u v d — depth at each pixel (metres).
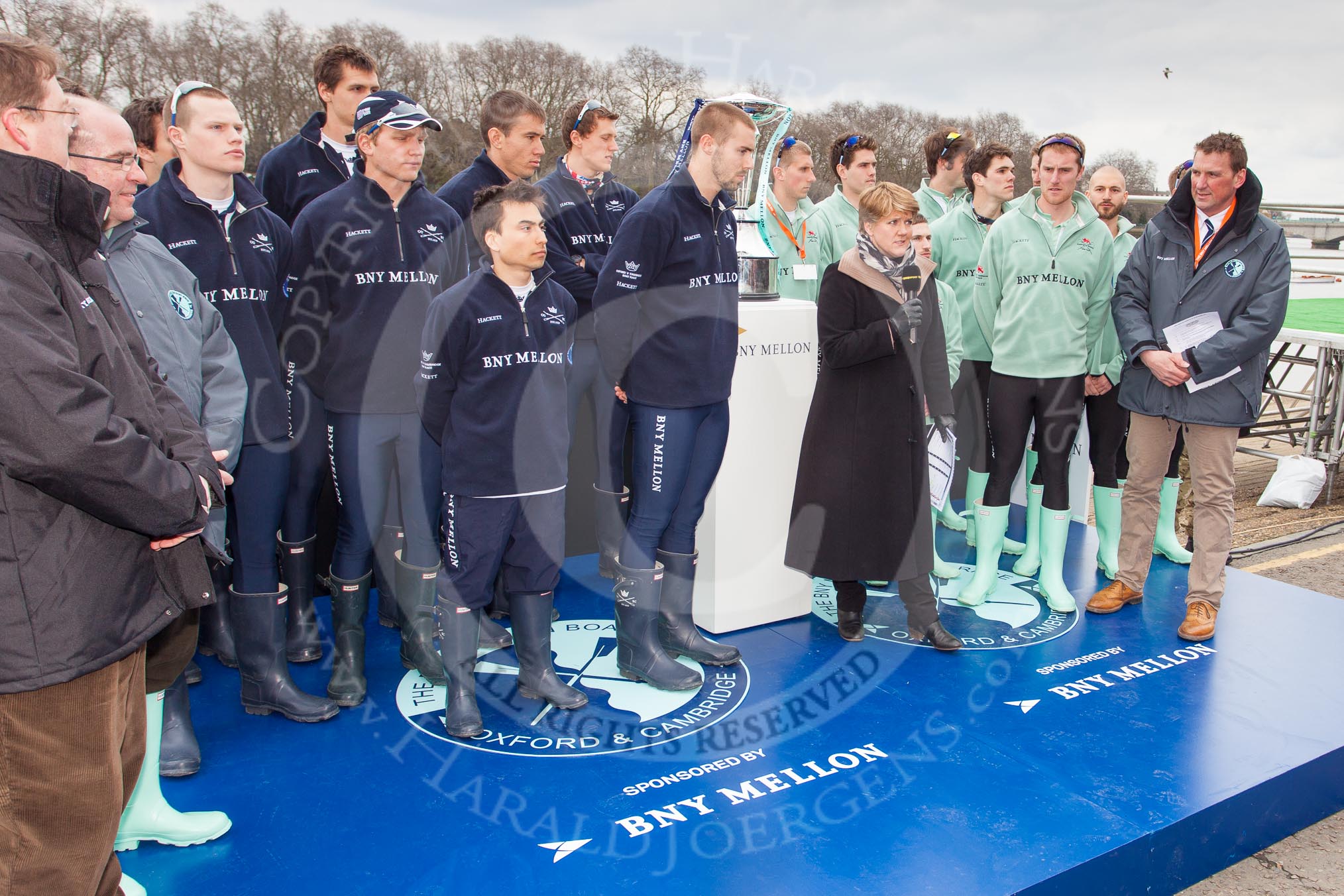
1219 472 2.90
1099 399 3.36
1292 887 2.04
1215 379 2.78
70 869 1.31
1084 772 2.15
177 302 1.94
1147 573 3.19
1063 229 2.98
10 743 1.23
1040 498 3.43
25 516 1.20
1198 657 2.80
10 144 1.24
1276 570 4.09
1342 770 2.28
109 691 1.31
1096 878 1.84
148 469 1.25
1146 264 2.99
